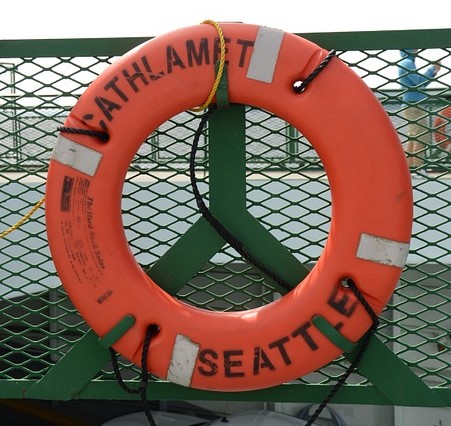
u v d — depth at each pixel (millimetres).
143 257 3533
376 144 2457
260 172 2893
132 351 2580
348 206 2486
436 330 4652
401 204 2465
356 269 2496
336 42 2756
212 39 2494
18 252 3838
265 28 2508
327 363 2580
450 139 2912
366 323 2531
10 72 2943
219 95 2514
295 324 2521
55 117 3000
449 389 2740
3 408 6605
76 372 2820
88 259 2549
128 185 3537
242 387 2564
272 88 2492
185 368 2547
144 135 2547
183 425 5859
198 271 2766
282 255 2734
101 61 2910
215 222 2672
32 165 3043
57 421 6484
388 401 2768
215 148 2725
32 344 2973
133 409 6375
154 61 2504
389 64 2838
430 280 4457
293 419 5355
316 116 2475
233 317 2561
